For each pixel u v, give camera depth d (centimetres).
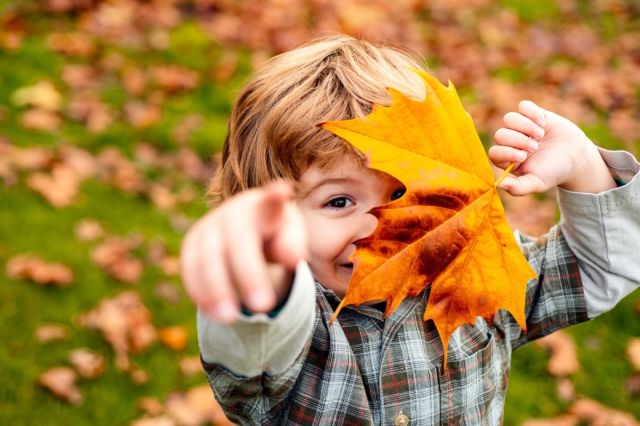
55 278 248
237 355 83
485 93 375
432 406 116
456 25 441
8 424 207
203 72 361
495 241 96
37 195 280
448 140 94
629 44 430
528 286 129
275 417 108
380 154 93
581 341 255
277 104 118
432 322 121
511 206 306
